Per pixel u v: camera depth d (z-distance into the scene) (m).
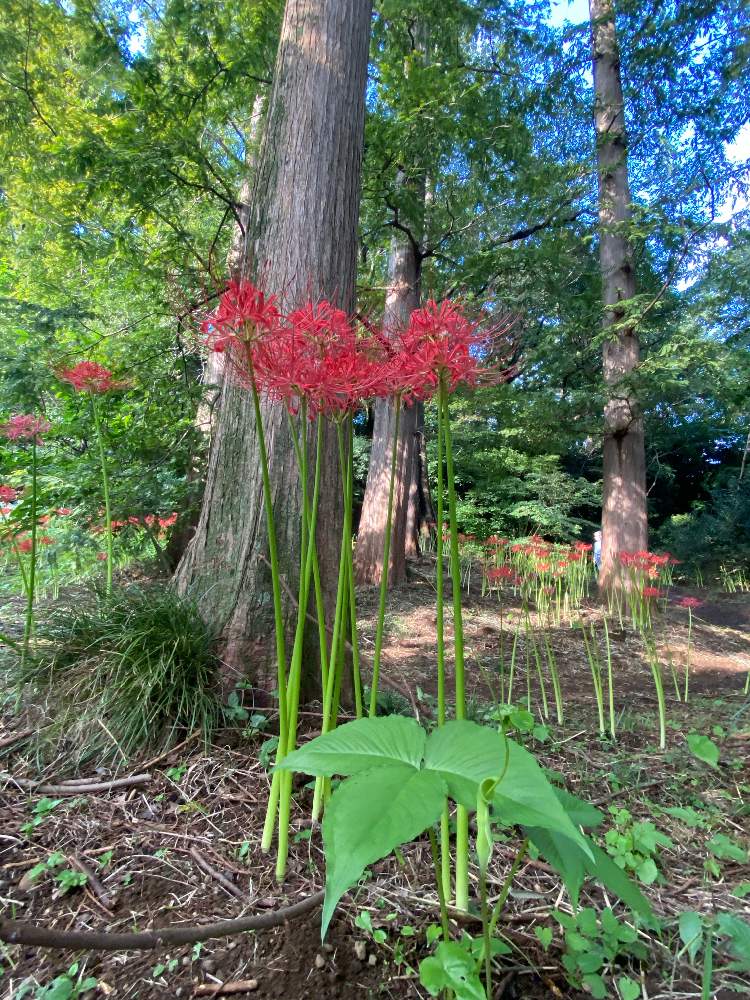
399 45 6.50
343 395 1.55
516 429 8.09
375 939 1.27
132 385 4.20
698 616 6.89
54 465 4.00
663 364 5.80
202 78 5.45
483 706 2.91
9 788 1.89
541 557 5.70
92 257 5.46
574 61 7.18
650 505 13.92
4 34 5.55
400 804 0.80
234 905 1.40
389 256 7.24
